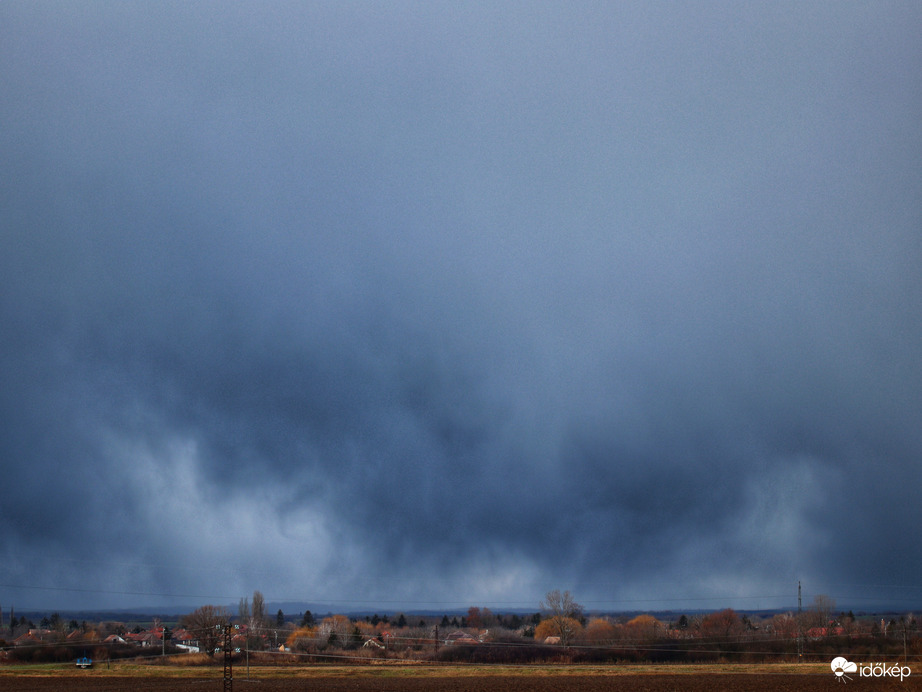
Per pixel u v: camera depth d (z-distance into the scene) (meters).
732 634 136.62
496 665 116.31
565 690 84.56
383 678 97.38
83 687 88.44
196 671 105.44
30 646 129.12
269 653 127.25
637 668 109.00
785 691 81.19
